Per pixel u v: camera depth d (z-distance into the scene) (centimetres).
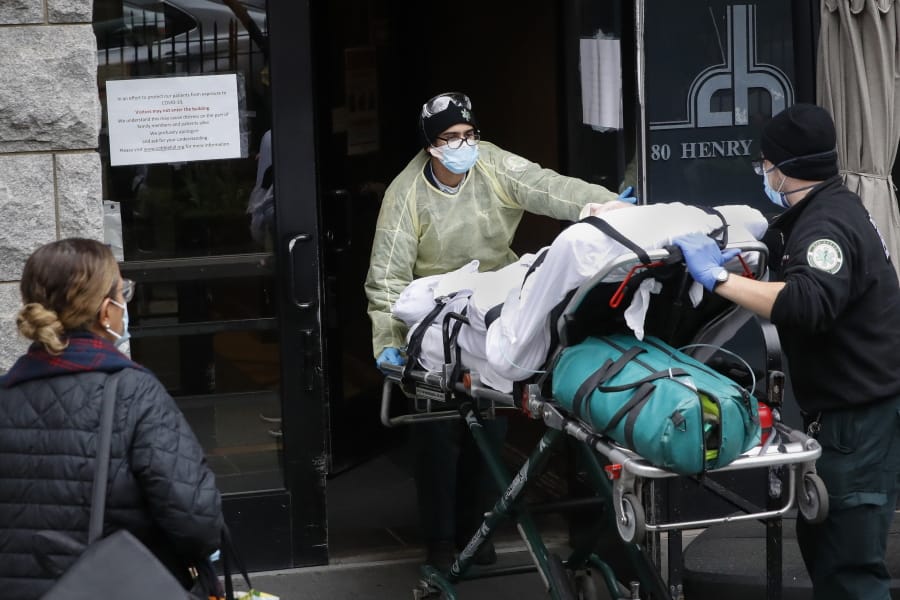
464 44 1639
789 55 1200
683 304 815
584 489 1175
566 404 776
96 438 636
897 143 1170
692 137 1200
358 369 1516
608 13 1156
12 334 997
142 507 645
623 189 1152
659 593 875
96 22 1063
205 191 1103
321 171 1448
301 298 1125
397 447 1555
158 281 1104
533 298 778
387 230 1045
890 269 832
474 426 930
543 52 1379
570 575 986
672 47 1188
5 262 991
